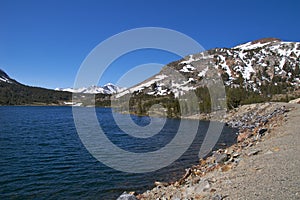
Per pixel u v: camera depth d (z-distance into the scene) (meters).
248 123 57.38
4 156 28.80
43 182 19.70
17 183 19.41
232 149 25.55
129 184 19.25
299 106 52.44
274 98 113.38
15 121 78.62
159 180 20.09
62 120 86.56
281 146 18.39
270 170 12.52
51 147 35.19
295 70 198.25
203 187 12.20
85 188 18.41
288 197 9.00
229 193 10.38
